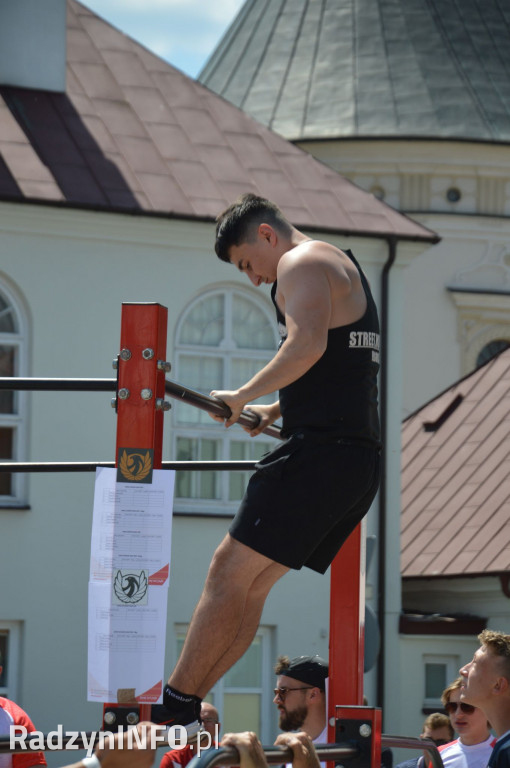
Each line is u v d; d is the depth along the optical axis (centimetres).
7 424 3494
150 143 3916
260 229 864
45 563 3462
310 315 813
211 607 820
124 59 4247
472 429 4803
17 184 3519
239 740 627
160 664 721
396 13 7375
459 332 6744
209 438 3762
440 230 6738
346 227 3897
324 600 3716
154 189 3712
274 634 3675
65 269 3559
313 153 6900
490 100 6981
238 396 809
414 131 6781
